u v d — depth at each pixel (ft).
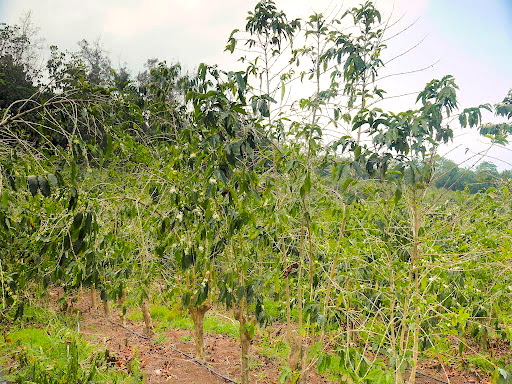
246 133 9.28
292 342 11.02
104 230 13.82
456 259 10.12
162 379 14.08
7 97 33.65
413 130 8.20
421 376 15.11
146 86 15.06
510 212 12.41
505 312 13.96
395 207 11.15
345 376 8.32
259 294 11.30
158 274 14.79
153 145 15.28
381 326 10.71
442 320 11.73
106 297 15.99
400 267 11.62
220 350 17.06
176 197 11.01
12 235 13.08
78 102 9.95
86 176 10.27
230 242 11.59
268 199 11.16
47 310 17.89
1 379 12.32
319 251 11.71
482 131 10.80
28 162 9.42
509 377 8.82
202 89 11.91
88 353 14.56
